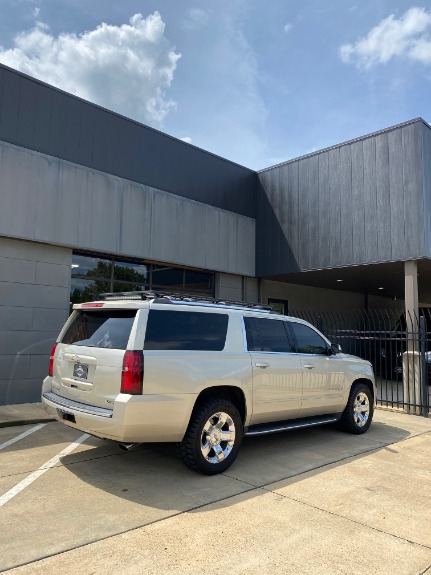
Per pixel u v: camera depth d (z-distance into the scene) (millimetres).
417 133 10156
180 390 4863
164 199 11445
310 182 12375
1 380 8703
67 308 9664
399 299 21906
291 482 4996
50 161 9391
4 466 5320
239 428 5469
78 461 5547
